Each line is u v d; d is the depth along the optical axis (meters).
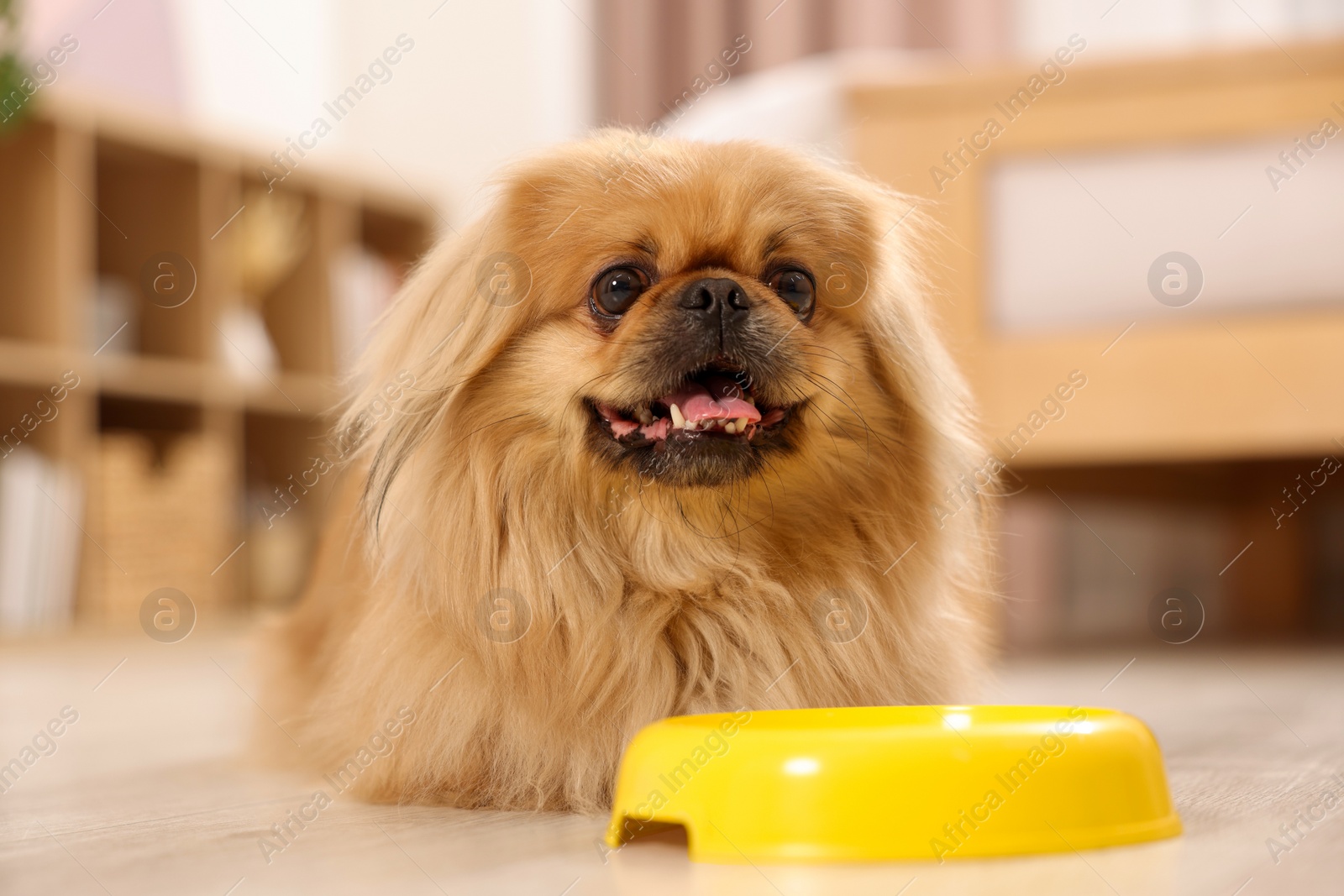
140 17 6.35
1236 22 7.24
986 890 1.12
